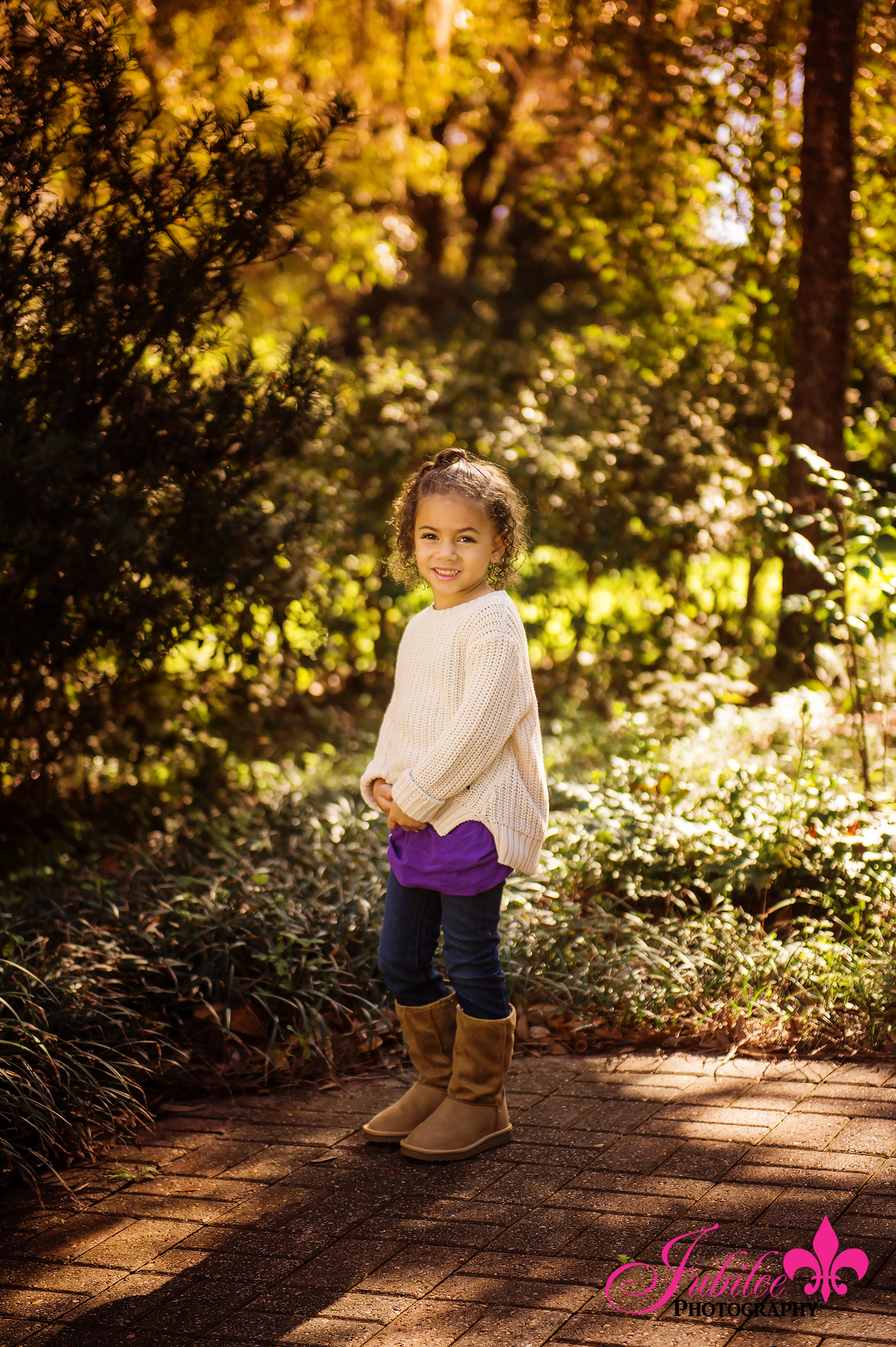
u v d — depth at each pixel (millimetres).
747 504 7766
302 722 6938
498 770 2979
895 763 5309
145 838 5379
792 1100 3186
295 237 4750
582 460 7684
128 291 4414
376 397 7785
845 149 6332
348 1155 3102
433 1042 3158
